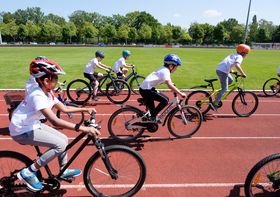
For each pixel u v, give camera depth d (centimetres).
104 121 775
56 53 3778
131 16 12375
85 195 416
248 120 807
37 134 340
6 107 895
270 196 407
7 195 358
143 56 3456
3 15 12719
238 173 496
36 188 349
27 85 341
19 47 5884
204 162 535
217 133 694
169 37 10175
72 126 332
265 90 1255
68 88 958
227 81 791
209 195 427
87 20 12606
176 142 629
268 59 3331
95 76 993
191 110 655
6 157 358
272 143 639
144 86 598
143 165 390
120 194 410
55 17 13288
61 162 384
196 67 2269
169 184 453
